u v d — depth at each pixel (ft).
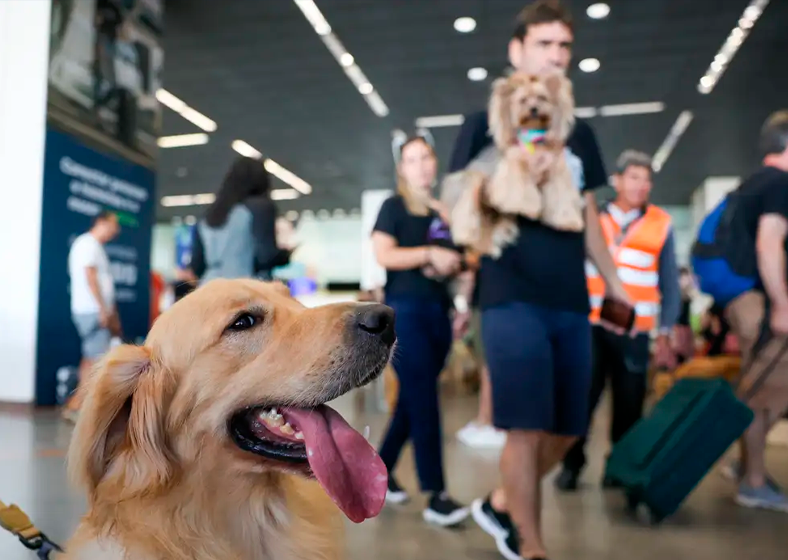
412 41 28.43
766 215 10.72
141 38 23.65
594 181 8.34
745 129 40.65
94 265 20.43
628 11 25.46
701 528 9.67
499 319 7.38
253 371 4.72
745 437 11.10
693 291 30.99
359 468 4.63
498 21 26.50
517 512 7.59
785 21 26.14
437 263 9.59
